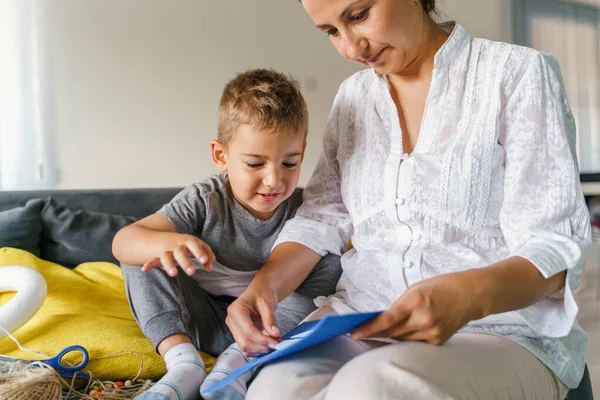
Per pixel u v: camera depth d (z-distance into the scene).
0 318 1.30
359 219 1.00
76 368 1.19
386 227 0.97
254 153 1.13
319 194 1.15
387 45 0.92
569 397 0.97
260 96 1.13
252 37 3.85
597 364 2.17
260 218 1.28
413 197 0.92
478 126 0.90
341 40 0.93
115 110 3.42
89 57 3.34
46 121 3.24
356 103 1.07
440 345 0.73
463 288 0.71
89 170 3.36
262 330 0.93
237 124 1.14
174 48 3.58
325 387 0.72
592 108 5.22
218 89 3.74
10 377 1.01
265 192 1.17
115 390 1.17
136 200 2.11
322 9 0.88
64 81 3.28
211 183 1.29
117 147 3.43
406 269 0.92
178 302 1.15
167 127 3.57
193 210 1.24
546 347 0.83
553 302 0.83
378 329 0.71
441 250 0.91
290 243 1.09
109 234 1.92
